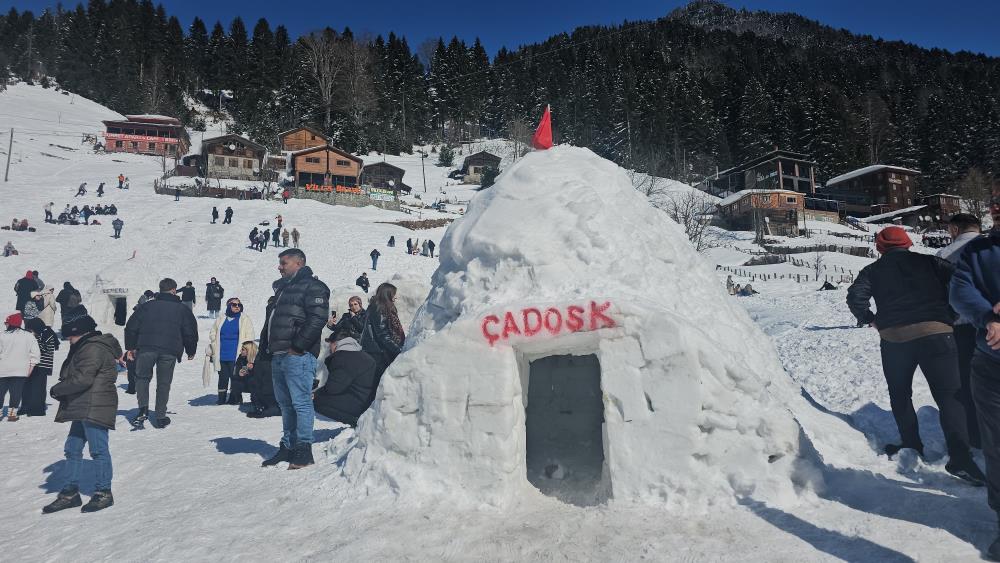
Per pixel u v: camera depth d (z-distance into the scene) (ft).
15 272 73.82
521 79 333.21
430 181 230.89
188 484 13.88
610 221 13.71
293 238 99.35
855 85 366.02
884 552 8.07
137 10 354.74
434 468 11.64
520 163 15.42
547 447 15.01
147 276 54.75
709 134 260.21
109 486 13.07
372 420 12.73
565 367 16.48
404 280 29.30
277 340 15.03
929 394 16.76
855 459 12.51
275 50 314.35
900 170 217.15
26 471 16.34
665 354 10.94
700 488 10.41
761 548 8.50
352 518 10.82
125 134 218.59
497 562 8.80
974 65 453.58
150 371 21.49
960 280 8.32
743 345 14.06
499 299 12.53
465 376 11.78
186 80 326.85
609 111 264.52
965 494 10.27
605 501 11.07
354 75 292.40
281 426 21.07
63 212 106.01
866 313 13.04
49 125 229.86
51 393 12.76
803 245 146.00
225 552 9.70
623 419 11.13
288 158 189.47
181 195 141.38
